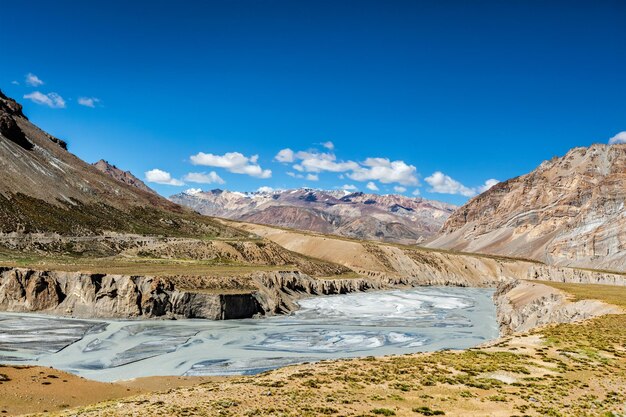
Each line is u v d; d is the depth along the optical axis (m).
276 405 35.25
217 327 106.62
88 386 56.44
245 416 32.53
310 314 135.38
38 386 53.06
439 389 40.50
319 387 40.50
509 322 118.81
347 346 93.19
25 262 123.38
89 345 83.38
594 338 60.75
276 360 79.38
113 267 131.12
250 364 76.25
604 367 48.31
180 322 110.00
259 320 121.12
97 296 109.81
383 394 38.94
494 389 40.91
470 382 42.69
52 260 133.00
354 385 41.19
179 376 68.06
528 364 49.50
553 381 43.69
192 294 116.69
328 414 33.34
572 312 92.44
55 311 106.69
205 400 37.19
